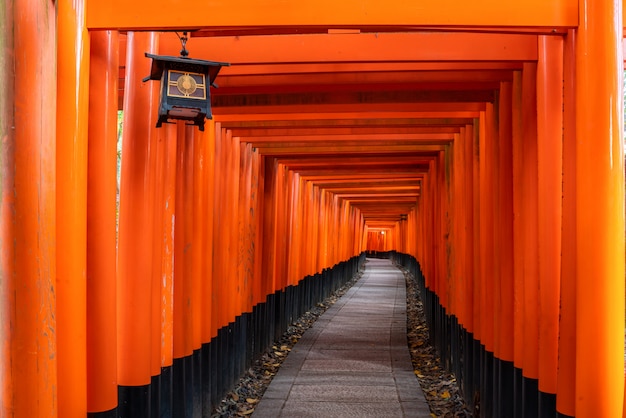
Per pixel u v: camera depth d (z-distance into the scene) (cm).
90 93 379
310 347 1113
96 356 385
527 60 455
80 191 342
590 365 349
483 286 652
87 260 382
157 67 364
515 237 516
